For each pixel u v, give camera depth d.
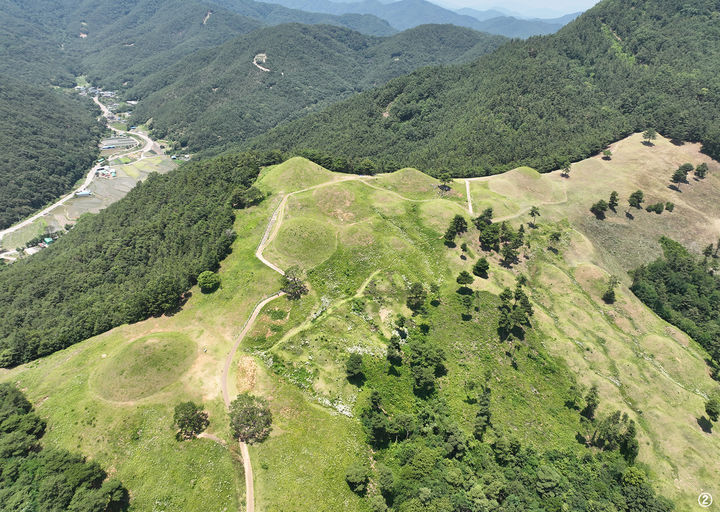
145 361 77.25
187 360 80.00
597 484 69.06
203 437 66.94
